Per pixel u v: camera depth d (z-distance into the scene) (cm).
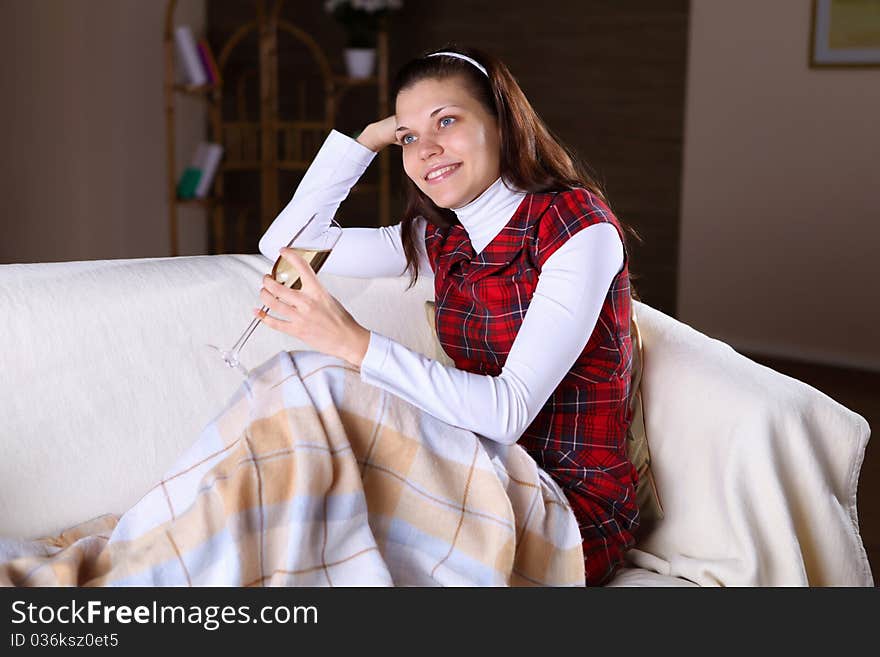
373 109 572
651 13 512
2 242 472
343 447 140
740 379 169
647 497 172
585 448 165
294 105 589
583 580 152
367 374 148
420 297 203
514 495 151
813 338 504
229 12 586
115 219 530
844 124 482
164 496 141
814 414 166
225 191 601
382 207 553
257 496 134
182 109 570
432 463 146
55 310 161
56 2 486
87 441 158
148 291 172
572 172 171
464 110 162
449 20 554
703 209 519
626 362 167
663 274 532
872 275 486
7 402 153
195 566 132
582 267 155
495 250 167
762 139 500
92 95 510
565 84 535
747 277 514
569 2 527
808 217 496
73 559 134
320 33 579
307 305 148
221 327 176
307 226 159
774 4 488
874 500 317
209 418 170
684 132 517
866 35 470
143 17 536
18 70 470
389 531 146
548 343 152
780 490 159
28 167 480
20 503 150
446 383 149
